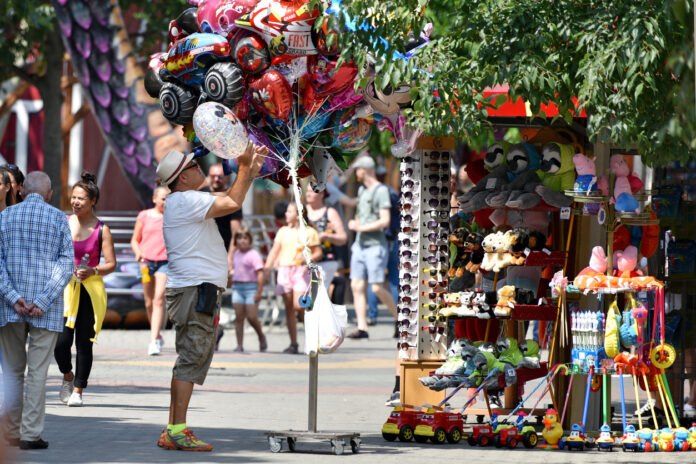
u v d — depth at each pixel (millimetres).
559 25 16828
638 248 19797
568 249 19812
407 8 16859
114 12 46969
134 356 35469
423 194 20938
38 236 17547
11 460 6660
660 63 15984
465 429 20516
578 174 18766
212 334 17438
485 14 17141
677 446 18219
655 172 21781
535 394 26844
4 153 72000
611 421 21016
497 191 20062
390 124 20047
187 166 17594
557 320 19906
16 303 17141
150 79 18312
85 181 22844
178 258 17281
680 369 21344
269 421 21375
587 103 16219
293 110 17578
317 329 17422
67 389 23469
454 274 20812
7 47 49562
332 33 16828
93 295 22859
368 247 41875
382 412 23391
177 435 17266
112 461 16000
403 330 21125
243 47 16844
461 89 17141
